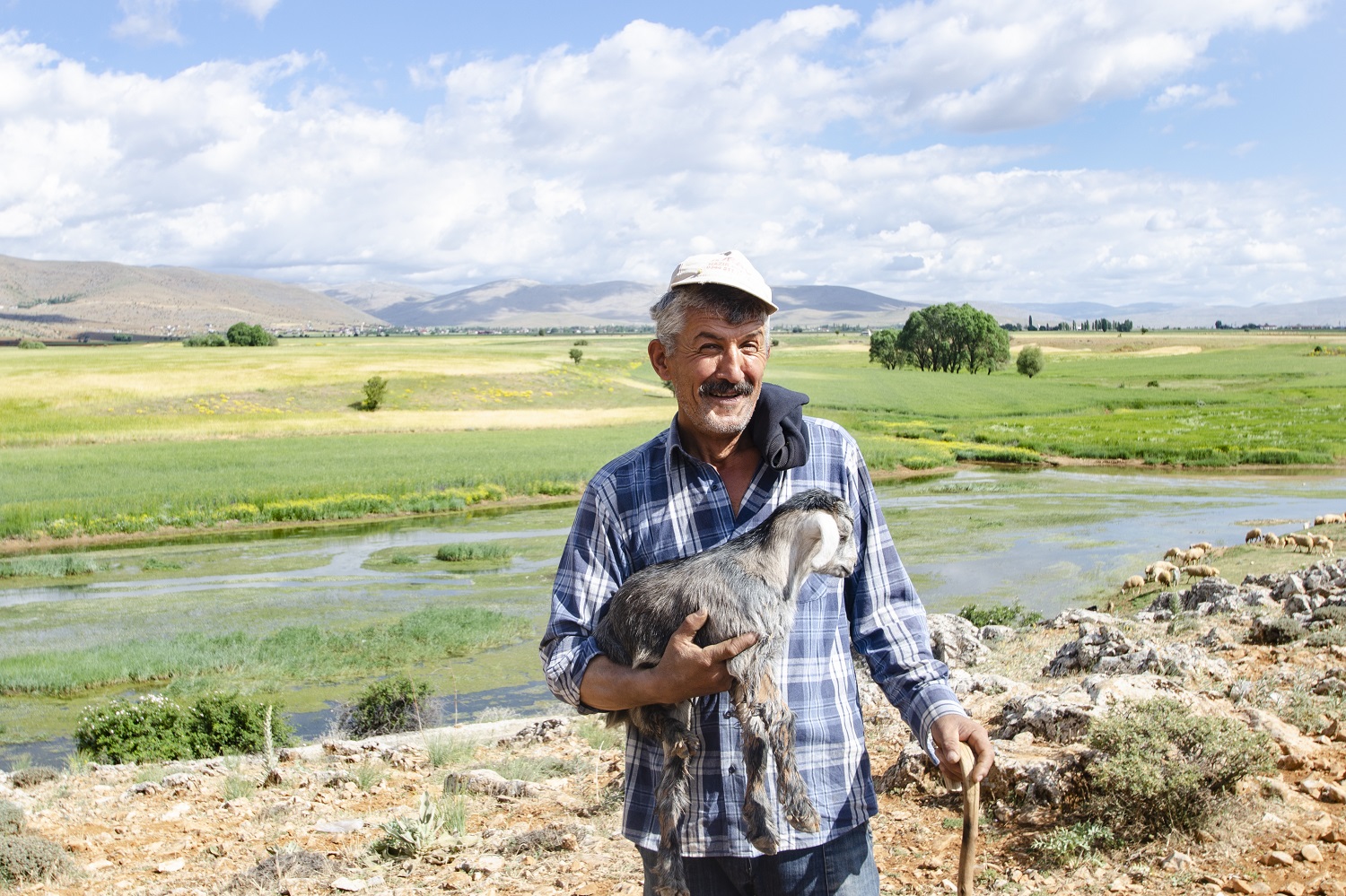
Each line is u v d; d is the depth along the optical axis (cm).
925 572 2841
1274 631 1099
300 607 2681
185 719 1402
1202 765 591
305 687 1906
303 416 8488
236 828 803
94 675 1961
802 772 267
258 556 3656
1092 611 1703
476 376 10850
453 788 861
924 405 9812
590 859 646
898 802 695
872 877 287
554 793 835
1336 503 4194
